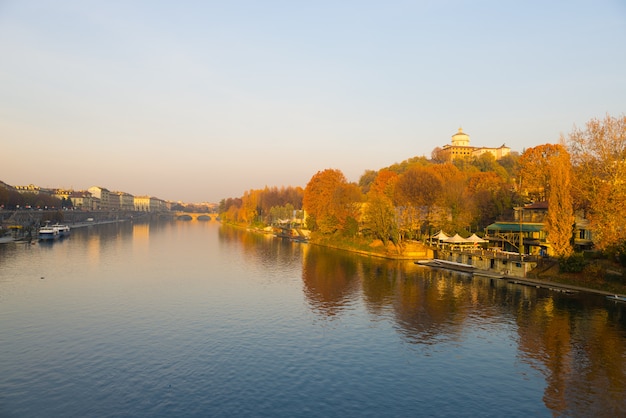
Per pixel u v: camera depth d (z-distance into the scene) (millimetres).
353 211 144875
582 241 89312
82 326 52250
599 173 78312
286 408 33219
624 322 54812
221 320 55625
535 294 70375
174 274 88188
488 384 37750
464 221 121250
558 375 39562
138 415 31953
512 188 144750
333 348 46062
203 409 32906
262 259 114250
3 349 44438
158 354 43750
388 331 51750
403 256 115625
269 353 44438
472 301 65938
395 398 35094
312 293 71562
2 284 74875
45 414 31891
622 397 35438
